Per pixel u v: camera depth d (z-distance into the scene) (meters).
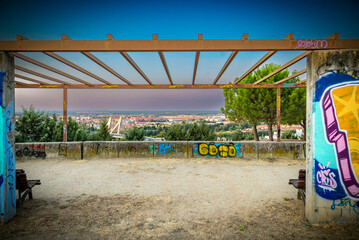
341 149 3.09
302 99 12.95
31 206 3.91
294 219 3.40
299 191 4.23
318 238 2.83
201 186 5.13
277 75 13.24
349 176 3.10
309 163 3.27
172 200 4.27
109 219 3.44
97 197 4.42
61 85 7.71
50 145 8.11
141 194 4.60
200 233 3.00
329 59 3.07
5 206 3.20
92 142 8.31
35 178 5.79
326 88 3.09
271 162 7.65
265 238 2.85
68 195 4.53
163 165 7.25
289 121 13.87
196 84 7.45
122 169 6.74
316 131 3.14
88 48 2.96
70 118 11.45
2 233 2.94
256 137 16.14
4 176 3.18
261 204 4.06
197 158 8.27
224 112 16.80
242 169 6.74
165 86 7.41
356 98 3.06
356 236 2.85
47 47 2.96
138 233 3.01
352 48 3.02
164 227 3.18
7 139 3.17
